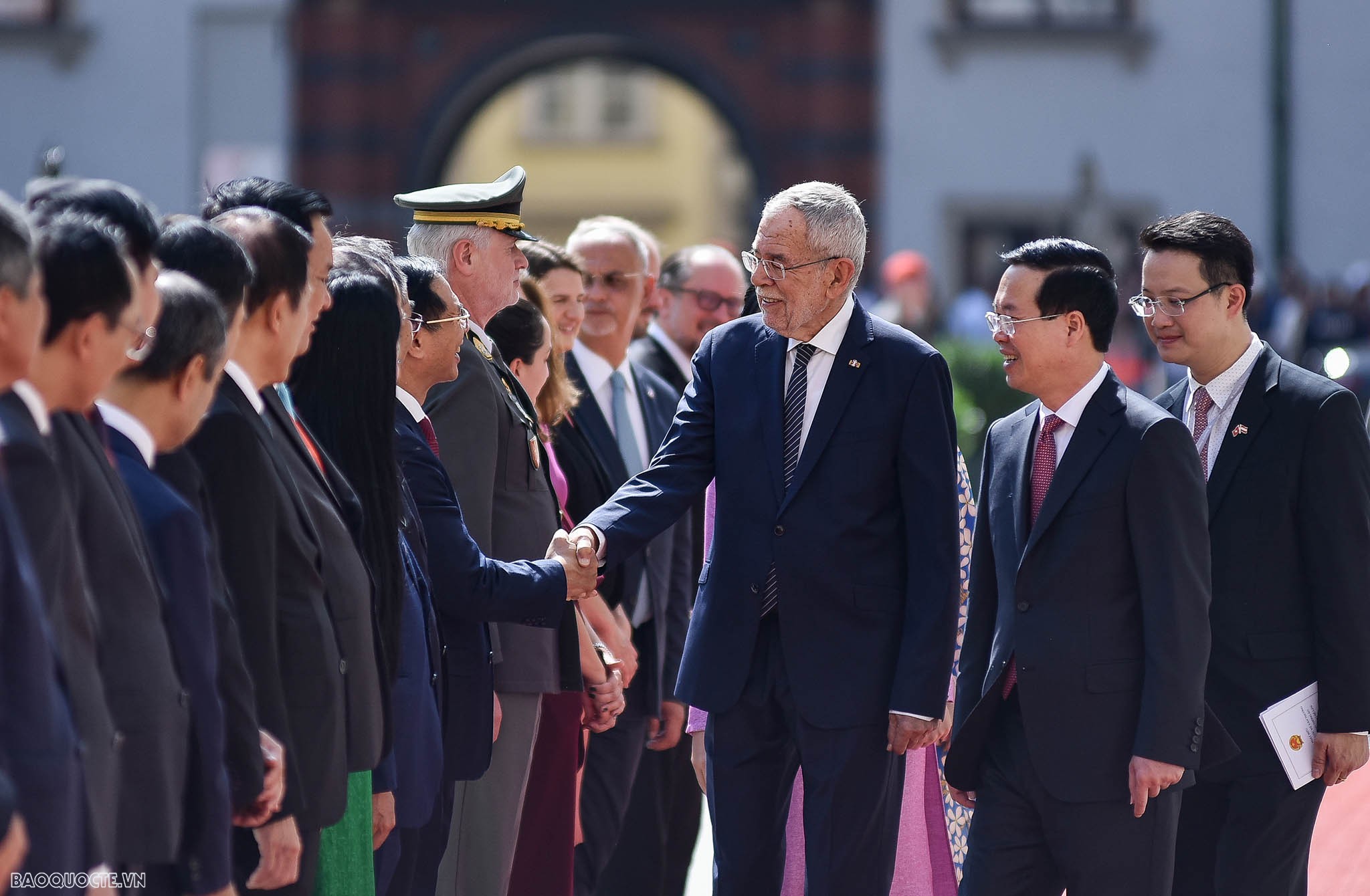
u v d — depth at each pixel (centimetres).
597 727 1438
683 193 13838
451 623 1217
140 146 6475
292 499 978
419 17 6544
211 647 845
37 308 704
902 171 6431
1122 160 6331
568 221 13838
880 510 1227
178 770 812
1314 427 1259
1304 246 6262
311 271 1056
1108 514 1145
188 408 876
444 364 1226
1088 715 1142
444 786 1241
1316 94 6228
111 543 788
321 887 1020
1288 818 1262
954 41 6353
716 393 1288
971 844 1208
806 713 1210
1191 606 1124
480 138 13825
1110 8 6341
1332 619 1242
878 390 1224
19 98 6450
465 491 1253
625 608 1566
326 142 6488
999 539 1216
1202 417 1316
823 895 1212
